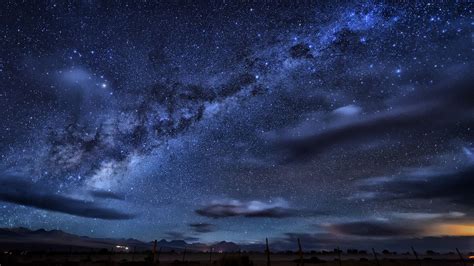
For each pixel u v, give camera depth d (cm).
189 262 4544
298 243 2500
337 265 4453
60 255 7194
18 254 6631
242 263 2645
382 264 4616
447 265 4278
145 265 3775
